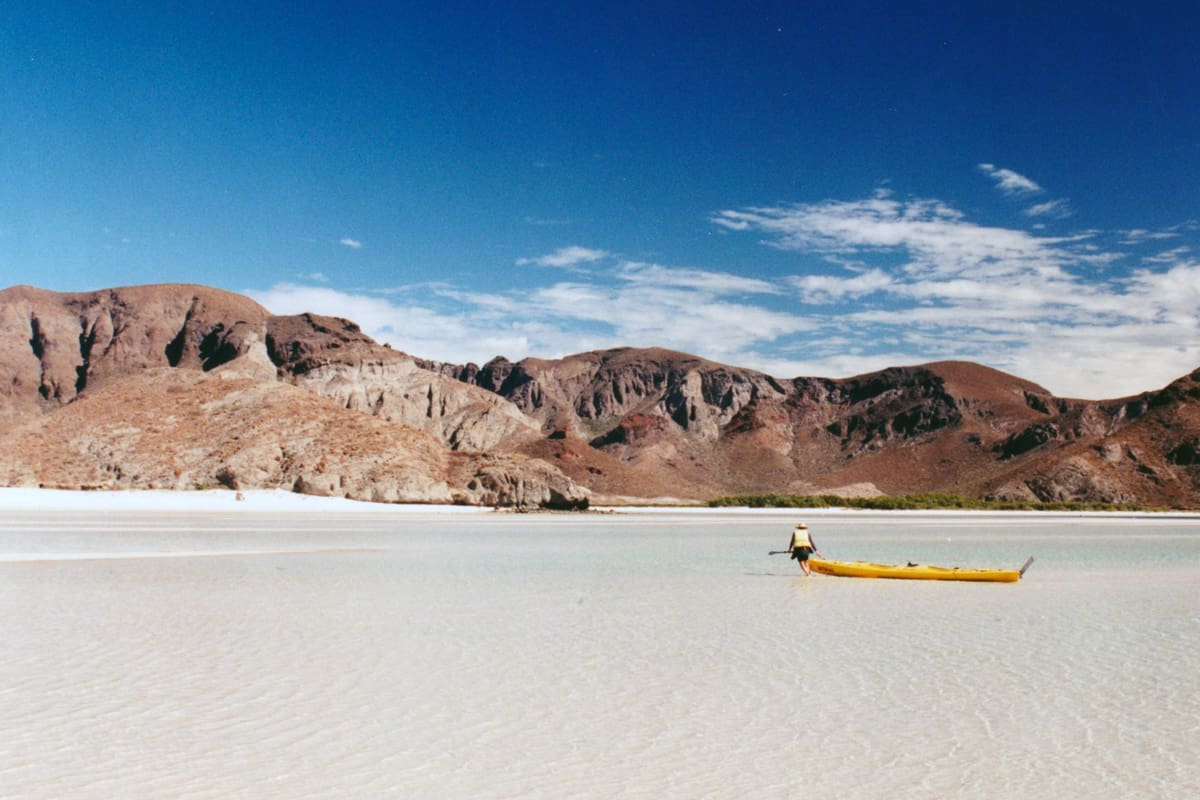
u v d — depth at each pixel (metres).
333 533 58.88
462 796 11.09
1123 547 54.66
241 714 14.50
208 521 70.00
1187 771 12.26
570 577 34.38
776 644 20.78
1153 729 14.19
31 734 13.31
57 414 124.75
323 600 27.19
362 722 14.16
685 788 11.48
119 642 20.23
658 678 17.31
